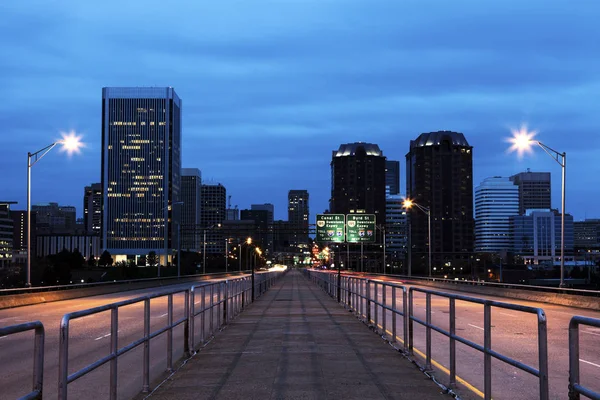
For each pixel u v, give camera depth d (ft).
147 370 29.40
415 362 37.70
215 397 28.09
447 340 51.31
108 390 32.04
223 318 63.31
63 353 18.61
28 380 29.71
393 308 46.91
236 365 37.01
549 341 51.08
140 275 556.92
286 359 39.24
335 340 49.24
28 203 125.90
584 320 15.17
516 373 35.99
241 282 85.81
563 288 110.63
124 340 51.42
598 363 39.50
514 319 71.00
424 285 211.00
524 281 479.82
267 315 75.77
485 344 24.35
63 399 18.44
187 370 35.40
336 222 181.06
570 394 15.83
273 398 27.81
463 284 168.66
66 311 95.86
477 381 33.22
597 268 495.41
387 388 29.89
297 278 350.64
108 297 143.54
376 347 44.91
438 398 27.71
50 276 445.78
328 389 29.68
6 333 13.61
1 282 453.58
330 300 110.93
